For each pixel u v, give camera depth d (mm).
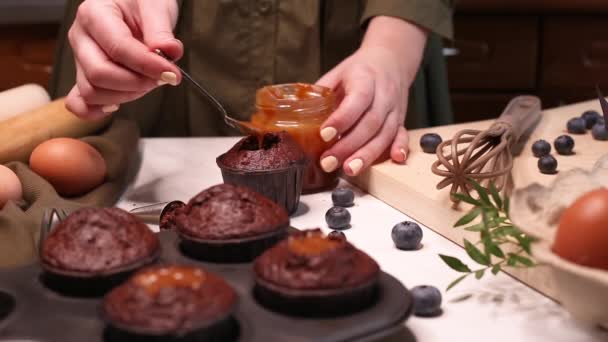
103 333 558
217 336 533
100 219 598
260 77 1090
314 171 841
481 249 704
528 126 944
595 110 1021
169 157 965
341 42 1086
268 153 761
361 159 834
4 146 841
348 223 762
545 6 1588
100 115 833
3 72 1605
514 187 794
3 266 677
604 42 1604
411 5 969
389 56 928
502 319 609
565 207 594
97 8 796
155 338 519
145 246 596
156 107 1098
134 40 778
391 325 557
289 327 550
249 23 1069
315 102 833
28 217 722
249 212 632
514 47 1627
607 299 558
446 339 587
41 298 596
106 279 584
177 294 522
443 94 1188
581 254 555
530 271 649
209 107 1106
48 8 1671
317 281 554
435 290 610
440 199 756
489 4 1592
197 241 626
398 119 895
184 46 1087
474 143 748
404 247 717
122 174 862
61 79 1086
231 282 604
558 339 585
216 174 910
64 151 812
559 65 1632
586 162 863
